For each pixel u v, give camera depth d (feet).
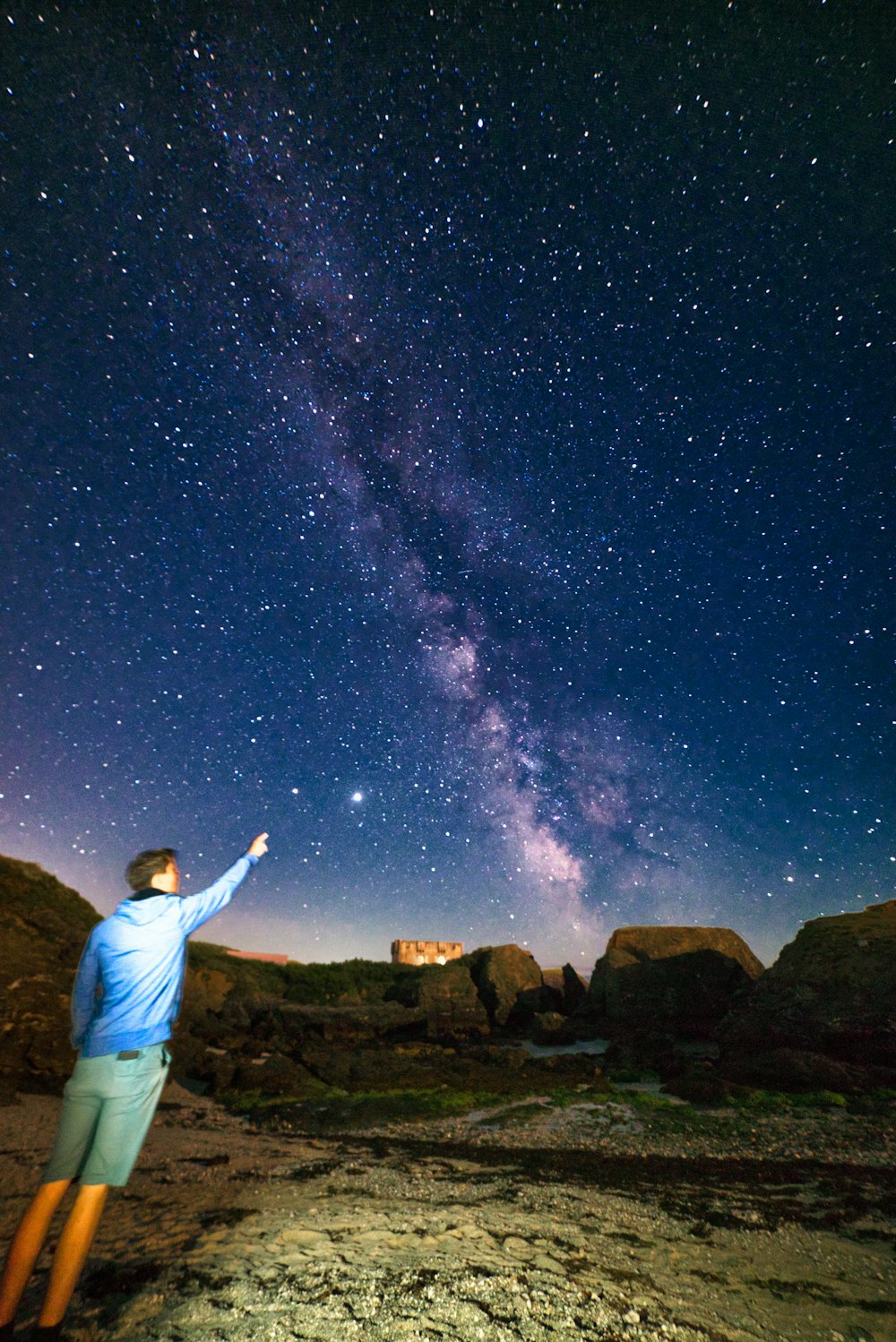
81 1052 9.37
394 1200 15.12
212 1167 18.44
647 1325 8.95
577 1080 33.04
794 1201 15.24
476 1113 27.09
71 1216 8.56
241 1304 9.32
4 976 30.32
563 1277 10.44
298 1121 25.96
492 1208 14.48
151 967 9.70
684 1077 31.01
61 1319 8.26
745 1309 9.58
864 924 41.29
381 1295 9.59
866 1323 9.22
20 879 37.76
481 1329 8.66
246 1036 45.85
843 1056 33.06
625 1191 16.05
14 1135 20.79
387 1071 35.01
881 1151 20.06
